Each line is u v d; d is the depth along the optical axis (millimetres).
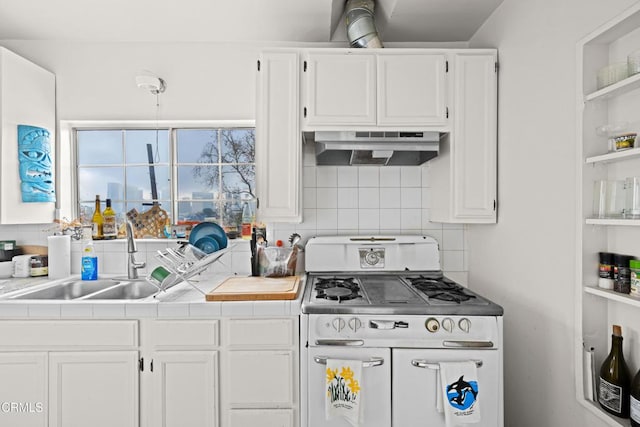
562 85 1364
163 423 1546
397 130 1888
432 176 2199
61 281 1992
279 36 2133
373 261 2146
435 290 1738
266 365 1542
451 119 1896
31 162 1993
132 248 2074
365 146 1868
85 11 1872
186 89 2191
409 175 2262
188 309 1544
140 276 2143
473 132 1892
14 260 2092
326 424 1478
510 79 1749
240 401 1543
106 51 2186
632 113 1125
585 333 1243
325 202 2252
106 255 2207
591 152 1232
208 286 1878
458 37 2166
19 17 1923
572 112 1310
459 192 1896
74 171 2301
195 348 1552
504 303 1809
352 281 1976
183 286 1882
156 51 2188
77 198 2316
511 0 1720
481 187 1893
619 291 1143
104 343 1544
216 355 1540
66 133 2246
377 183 2260
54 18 1934
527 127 1604
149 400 1553
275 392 1542
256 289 1677
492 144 1884
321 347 1477
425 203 2260
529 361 1588
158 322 1545
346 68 1885
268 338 1545
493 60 1871
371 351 1465
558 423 1390
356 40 1944
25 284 1910
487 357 1436
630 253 1141
